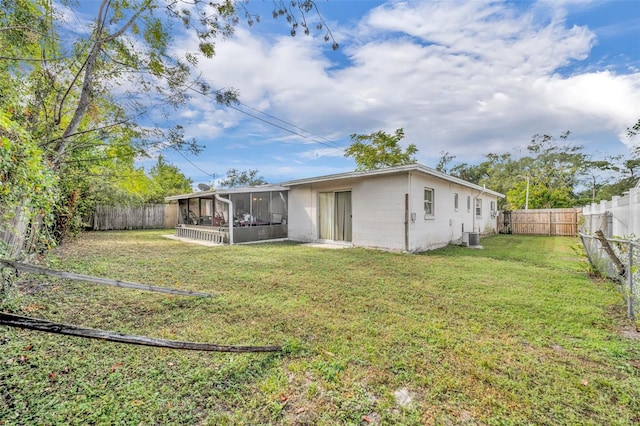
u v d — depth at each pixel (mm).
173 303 3895
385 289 4684
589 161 23609
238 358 2508
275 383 2174
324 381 2207
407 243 8547
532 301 4098
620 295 4277
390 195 8992
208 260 7102
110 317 3379
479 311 3703
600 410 1914
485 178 31109
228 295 4312
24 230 4102
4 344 2592
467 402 1985
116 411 1847
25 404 1874
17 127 2453
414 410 1905
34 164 2754
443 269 6230
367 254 8227
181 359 2484
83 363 2365
